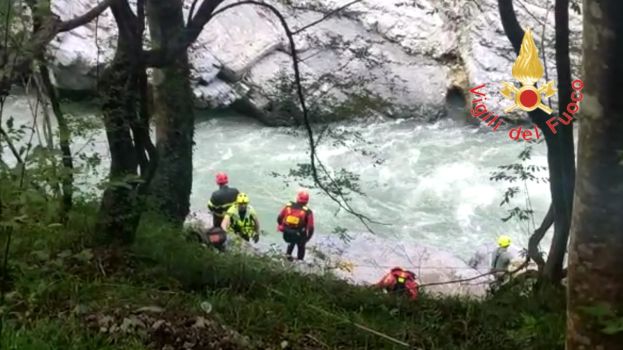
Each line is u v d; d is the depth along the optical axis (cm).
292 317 523
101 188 484
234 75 1889
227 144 1850
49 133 527
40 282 453
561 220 645
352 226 1498
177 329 438
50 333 405
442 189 1664
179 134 812
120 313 441
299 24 1812
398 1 2009
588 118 323
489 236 1498
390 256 1141
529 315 557
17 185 379
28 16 384
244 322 496
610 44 307
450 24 2061
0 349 367
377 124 1905
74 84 1655
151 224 711
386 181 1688
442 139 1883
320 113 1045
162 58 539
